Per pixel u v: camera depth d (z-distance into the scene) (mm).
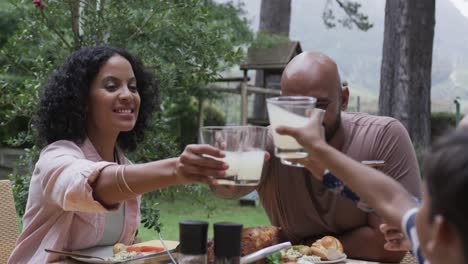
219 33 5035
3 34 9406
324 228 2352
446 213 897
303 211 2328
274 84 11430
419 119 10141
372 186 1349
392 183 1350
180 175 1637
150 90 2951
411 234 1246
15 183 4367
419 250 1220
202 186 5070
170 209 9070
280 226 2432
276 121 1444
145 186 1852
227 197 2143
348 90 2381
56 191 2082
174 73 4746
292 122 1403
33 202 2395
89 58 2508
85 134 2541
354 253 2297
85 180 1948
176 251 2033
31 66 5020
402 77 10109
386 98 10328
